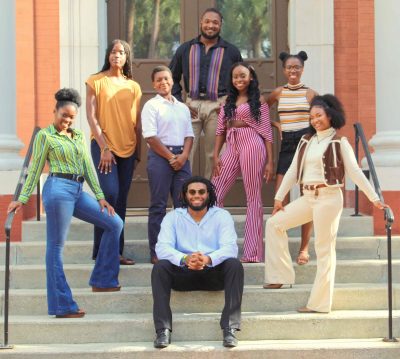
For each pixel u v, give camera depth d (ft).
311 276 23.84
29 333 21.18
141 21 31.73
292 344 20.79
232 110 24.34
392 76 27.12
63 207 21.02
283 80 31.53
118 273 22.86
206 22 25.77
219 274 21.49
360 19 30.35
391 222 21.03
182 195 22.08
